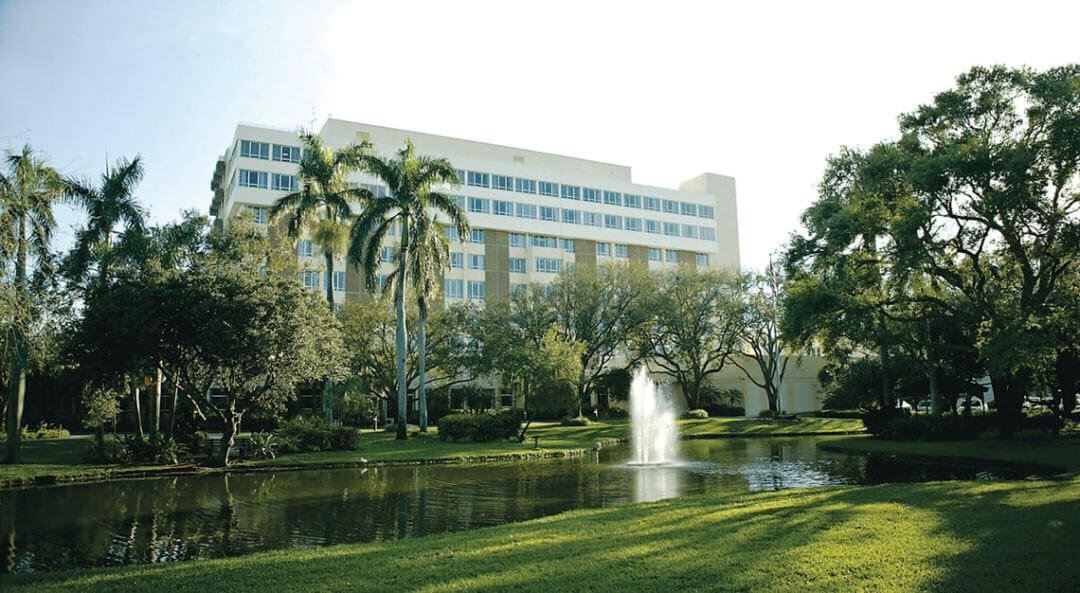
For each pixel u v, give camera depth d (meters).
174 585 7.91
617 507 13.68
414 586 7.39
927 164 25.19
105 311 23.62
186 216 31.09
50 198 21.64
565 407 54.25
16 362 23.34
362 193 38.88
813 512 11.15
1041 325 25.31
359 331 43.22
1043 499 11.67
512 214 75.00
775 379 65.06
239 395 28.94
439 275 38.78
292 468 25.34
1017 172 23.75
